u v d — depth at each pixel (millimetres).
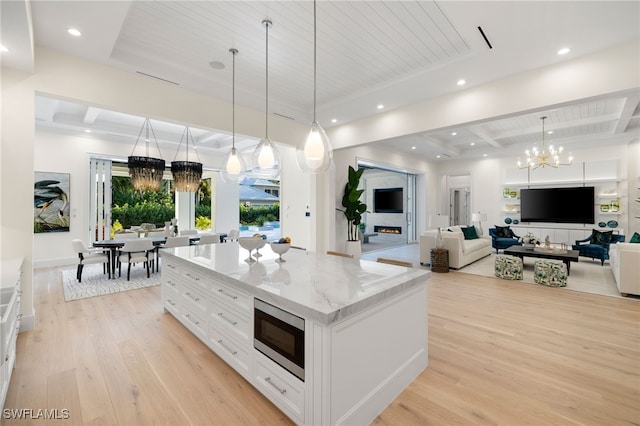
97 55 3248
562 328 3016
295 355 1631
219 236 6348
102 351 2535
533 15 2596
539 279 4711
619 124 5609
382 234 10875
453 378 2152
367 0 2578
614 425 1689
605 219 7305
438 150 8477
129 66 3494
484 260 6742
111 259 5320
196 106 4223
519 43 3035
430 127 4551
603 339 2764
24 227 2945
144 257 5121
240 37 3152
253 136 4879
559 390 2008
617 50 3057
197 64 3742
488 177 9297
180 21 2885
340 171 7020
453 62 3506
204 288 2527
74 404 1864
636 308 3596
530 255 5504
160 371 2230
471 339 2770
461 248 5820
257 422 1719
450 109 4332
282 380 1720
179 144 7535
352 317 1601
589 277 5086
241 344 2066
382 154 8211
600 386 2051
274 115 5129
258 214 12805
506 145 8453
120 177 9250
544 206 8055
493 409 1823
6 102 2865
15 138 2906
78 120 5812
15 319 2244
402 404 1880
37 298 4004
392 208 10602
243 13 2760
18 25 2229
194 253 3135
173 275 3146
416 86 4129
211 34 3107
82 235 6547
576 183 7684
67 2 2389
